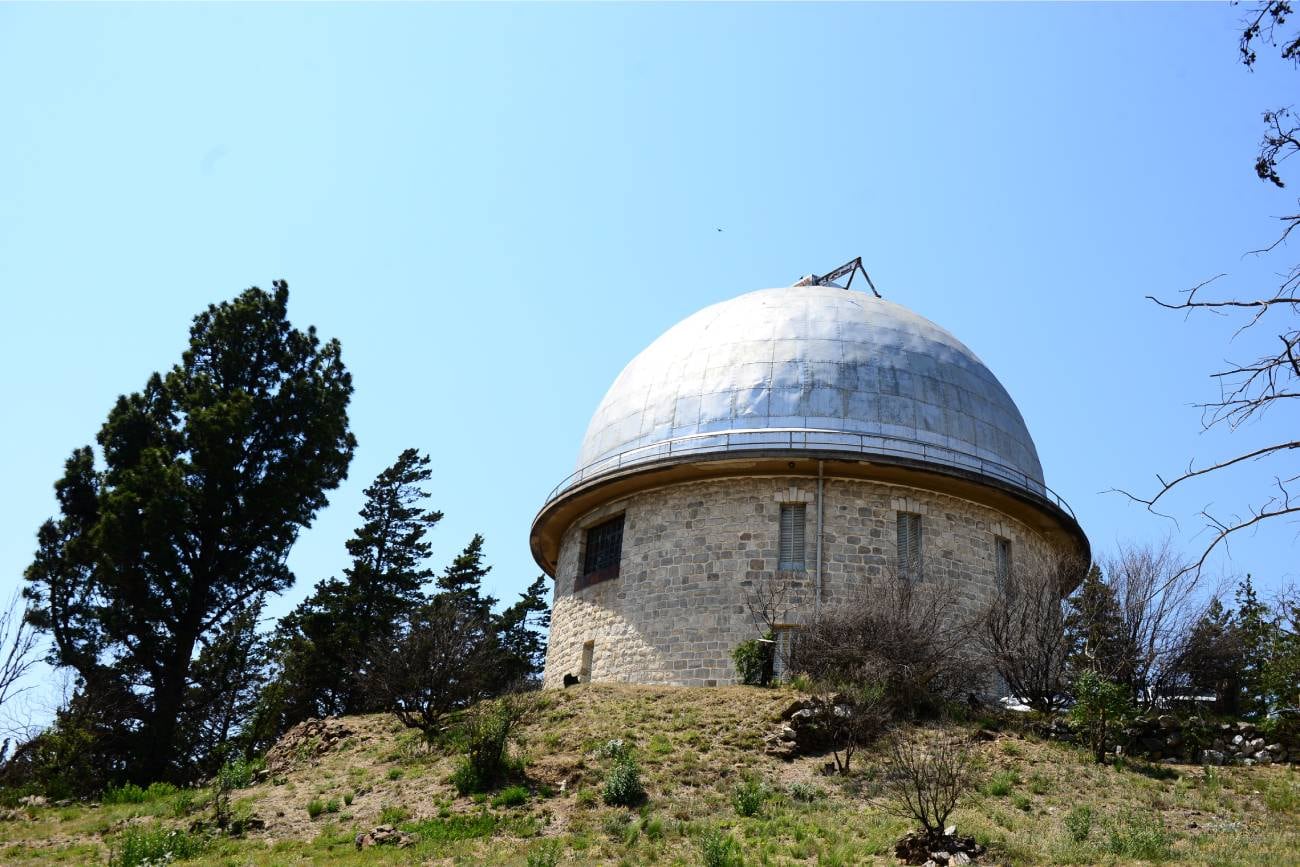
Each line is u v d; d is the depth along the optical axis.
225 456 34.50
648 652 29.42
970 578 29.77
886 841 15.76
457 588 46.44
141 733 32.44
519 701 24.72
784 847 15.70
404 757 23.06
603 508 32.94
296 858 16.42
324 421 37.19
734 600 28.77
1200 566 10.28
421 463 48.19
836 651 23.92
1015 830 16.38
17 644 29.50
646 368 34.28
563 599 33.62
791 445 29.55
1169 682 24.00
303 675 39.91
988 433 31.92
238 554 34.75
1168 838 15.95
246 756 35.81
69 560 33.81
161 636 33.62
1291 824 16.86
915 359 32.31
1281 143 10.03
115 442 36.09
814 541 28.97
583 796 18.34
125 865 16.70
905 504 29.77
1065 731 22.30
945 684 24.08
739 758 20.33
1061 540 32.94
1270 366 9.74
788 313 33.31
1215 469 10.05
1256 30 10.20
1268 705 23.61
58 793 26.98
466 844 16.50
